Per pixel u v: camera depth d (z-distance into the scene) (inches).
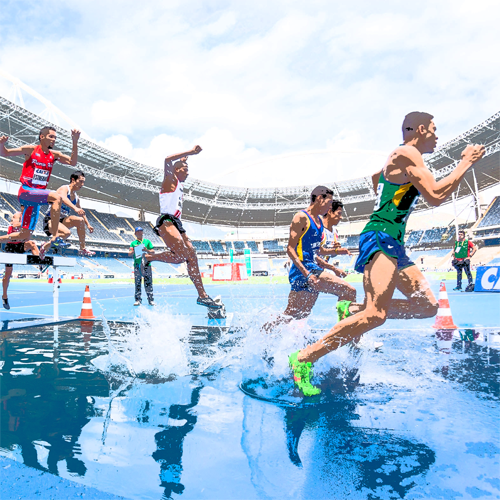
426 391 77.7
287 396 75.3
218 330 158.7
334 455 50.5
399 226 79.4
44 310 254.8
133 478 44.8
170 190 177.9
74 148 186.4
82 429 59.4
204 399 73.6
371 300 76.2
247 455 50.7
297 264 114.9
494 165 1620.3
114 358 108.5
